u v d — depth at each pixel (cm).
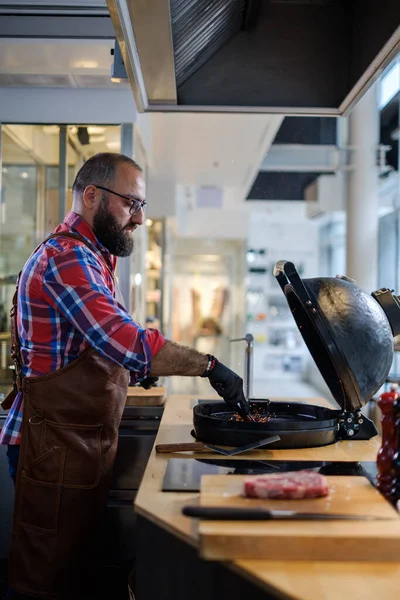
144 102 210
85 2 295
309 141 784
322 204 806
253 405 199
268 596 96
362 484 128
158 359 166
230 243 1125
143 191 199
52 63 311
